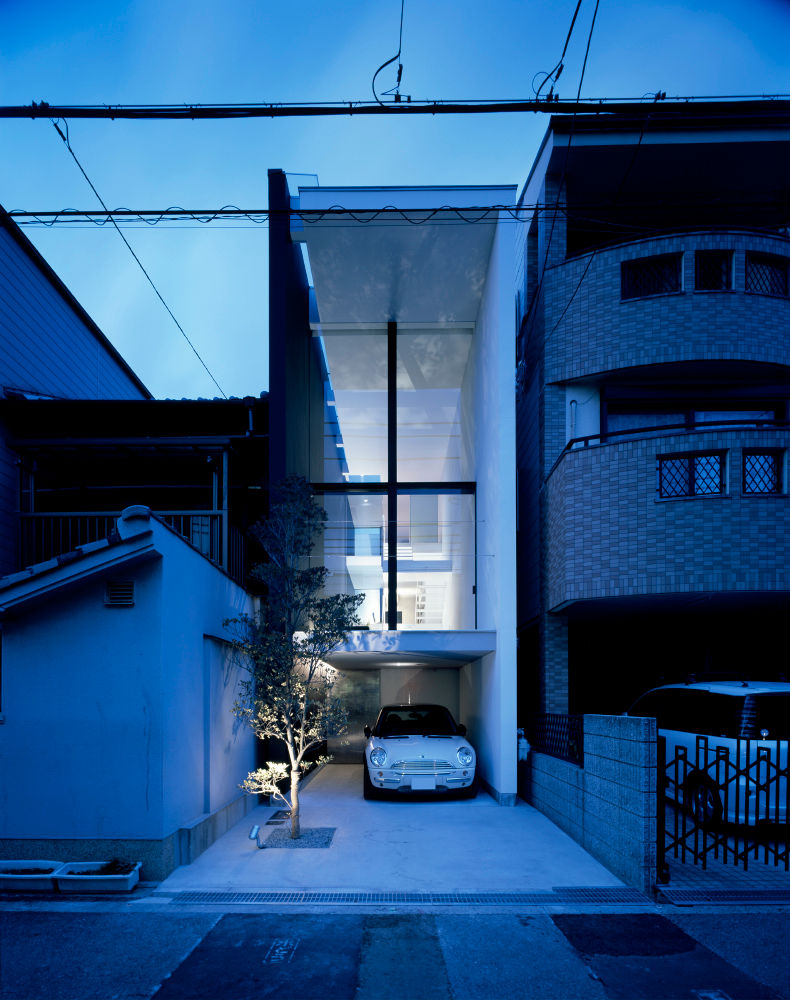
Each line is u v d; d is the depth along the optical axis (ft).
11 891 18.72
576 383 34.91
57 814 20.04
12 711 20.35
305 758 38.40
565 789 25.72
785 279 32.55
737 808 19.89
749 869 20.35
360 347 42.14
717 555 27.68
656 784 19.16
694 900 18.16
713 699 24.91
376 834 25.38
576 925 16.78
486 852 23.00
